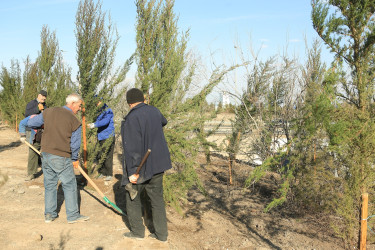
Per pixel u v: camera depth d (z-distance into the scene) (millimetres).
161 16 5250
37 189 5734
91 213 4840
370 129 4188
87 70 5891
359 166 4379
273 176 7625
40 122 4227
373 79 4523
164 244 4020
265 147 6848
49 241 3875
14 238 3861
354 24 4352
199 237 4711
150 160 3773
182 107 5289
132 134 3707
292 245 4703
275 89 6777
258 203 6500
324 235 5113
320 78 6195
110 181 6418
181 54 5277
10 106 14734
